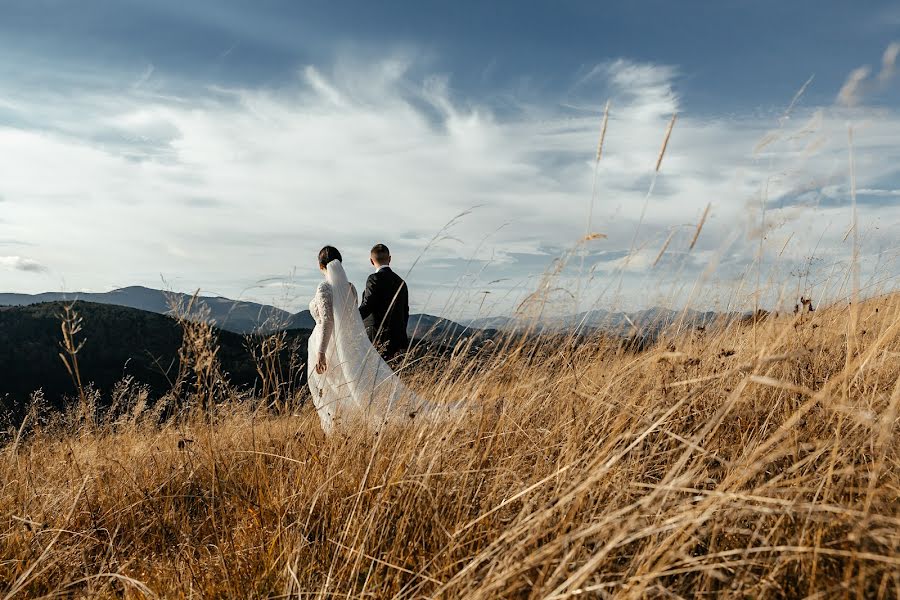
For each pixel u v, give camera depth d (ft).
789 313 9.34
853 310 7.06
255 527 9.18
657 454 7.95
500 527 7.27
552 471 7.91
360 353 16.56
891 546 4.93
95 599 8.00
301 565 7.82
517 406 9.63
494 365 9.59
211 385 11.09
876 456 6.58
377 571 6.86
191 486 11.64
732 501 6.04
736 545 6.32
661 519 6.25
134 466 12.87
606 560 6.13
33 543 9.51
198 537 9.96
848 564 5.09
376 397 13.32
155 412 15.19
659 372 9.37
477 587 6.21
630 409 8.04
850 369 5.38
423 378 11.71
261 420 11.96
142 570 8.98
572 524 6.56
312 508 8.45
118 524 10.09
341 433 11.25
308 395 13.55
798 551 5.35
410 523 7.89
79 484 11.45
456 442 9.16
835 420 7.65
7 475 12.53
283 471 11.00
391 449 9.86
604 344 9.98
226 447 11.59
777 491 6.12
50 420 15.11
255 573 7.79
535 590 5.44
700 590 5.50
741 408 8.59
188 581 8.05
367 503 8.64
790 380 8.91
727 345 9.45
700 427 8.41
